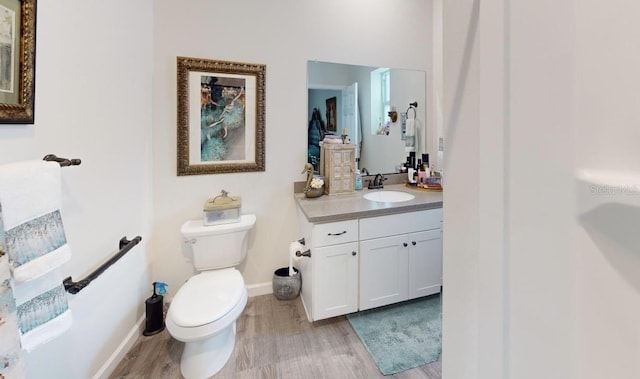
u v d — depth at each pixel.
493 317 0.43
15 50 0.92
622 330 0.29
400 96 2.60
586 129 0.30
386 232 1.94
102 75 1.42
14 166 0.83
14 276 0.80
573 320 0.32
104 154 1.45
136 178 1.77
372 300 1.94
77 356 1.27
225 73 2.06
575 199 0.31
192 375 1.47
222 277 1.77
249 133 2.16
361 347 1.70
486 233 0.44
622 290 0.29
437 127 2.68
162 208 2.02
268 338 1.77
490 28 0.41
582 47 0.30
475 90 0.52
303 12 2.24
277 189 2.27
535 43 0.35
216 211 1.96
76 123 1.25
